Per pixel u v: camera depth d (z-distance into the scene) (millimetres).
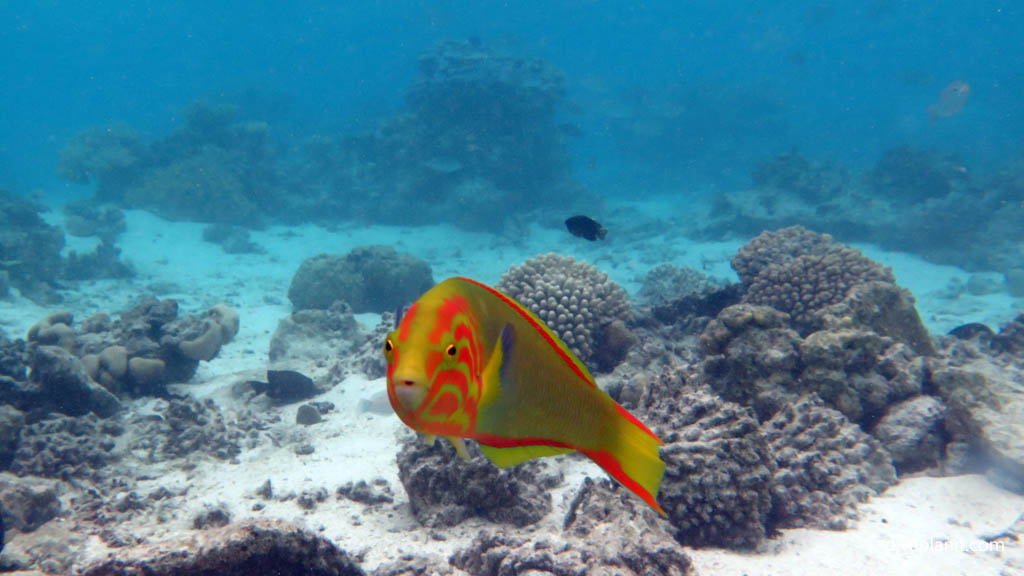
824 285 8820
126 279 19094
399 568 3900
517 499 4781
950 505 4879
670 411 5137
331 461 6551
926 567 3922
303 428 7590
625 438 960
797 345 6293
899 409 5992
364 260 16250
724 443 4422
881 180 25469
